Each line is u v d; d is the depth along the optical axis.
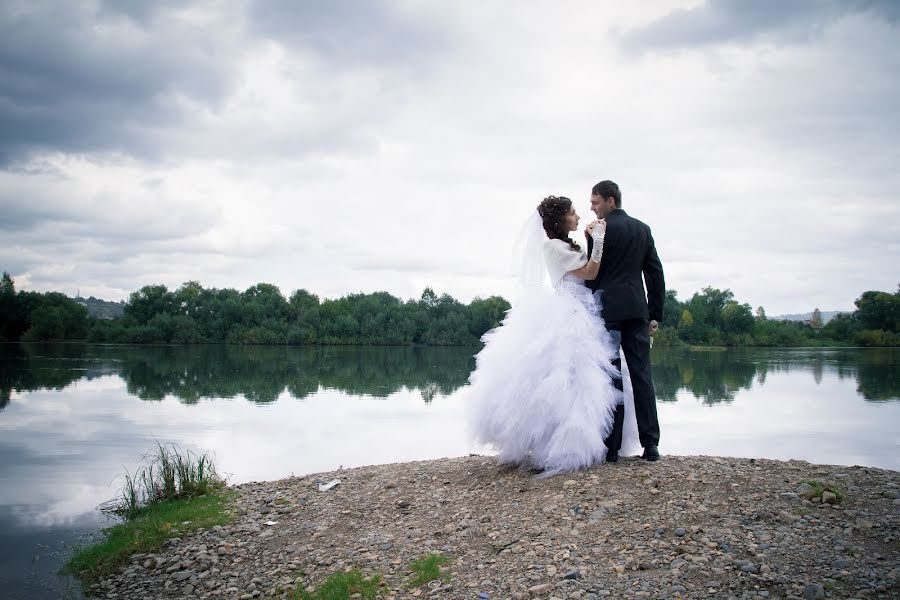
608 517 4.95
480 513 5.55
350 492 7.24
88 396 24.11
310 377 34.09
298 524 6.37
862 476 5.32
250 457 12.53
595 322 6.10
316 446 13.74
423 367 43.12
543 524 5.02
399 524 5.79
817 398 24.62
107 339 76.56
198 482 8.80
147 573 5.75
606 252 6.15
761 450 13.38
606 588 3.97
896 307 85.06
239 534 6.30
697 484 5.33
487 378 6.45
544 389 6.02
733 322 85.56
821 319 108.19
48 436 15.24
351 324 81.56
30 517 8.40
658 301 6.20
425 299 88.88
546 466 6.12
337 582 4.71
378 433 15.58
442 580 4.47
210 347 71.12
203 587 5.22
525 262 6.43
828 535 4.27
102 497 9.48
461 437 14.85
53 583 5.89
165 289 83.44
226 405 21.61
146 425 16.94
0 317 76.81
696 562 4.09
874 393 26.55
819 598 3.55
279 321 83.56
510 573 4.39
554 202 6.35
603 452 6.05
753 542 4.27
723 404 22.61
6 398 23.27
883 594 3.54
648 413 6.07
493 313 83.62
